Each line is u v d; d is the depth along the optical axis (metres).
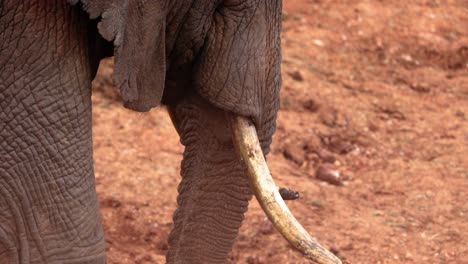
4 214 7.18
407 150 15.77
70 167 7.25
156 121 15.41
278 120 16.05
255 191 8.02
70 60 7.27
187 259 8.80
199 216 8.71
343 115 16.62
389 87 18.12
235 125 8.22
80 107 7.30
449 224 13.23
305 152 15.33
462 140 16.25
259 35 8.19
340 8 20.89
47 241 7.24
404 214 13.47
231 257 12.02
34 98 7.16
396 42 19.89
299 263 11.97
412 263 12.18
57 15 7.20
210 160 8.62
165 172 13.98
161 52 7.94
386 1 21.55
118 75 7.43
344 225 12.98
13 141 7.15
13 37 7.13
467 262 12.26
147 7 7.70
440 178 14.71
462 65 19.70
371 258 12.21
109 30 7.25
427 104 17.72
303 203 13.53
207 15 8.12
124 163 14.12
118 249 12.12
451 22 21.02
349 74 18.31
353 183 14.47
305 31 19.67
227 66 8.13
